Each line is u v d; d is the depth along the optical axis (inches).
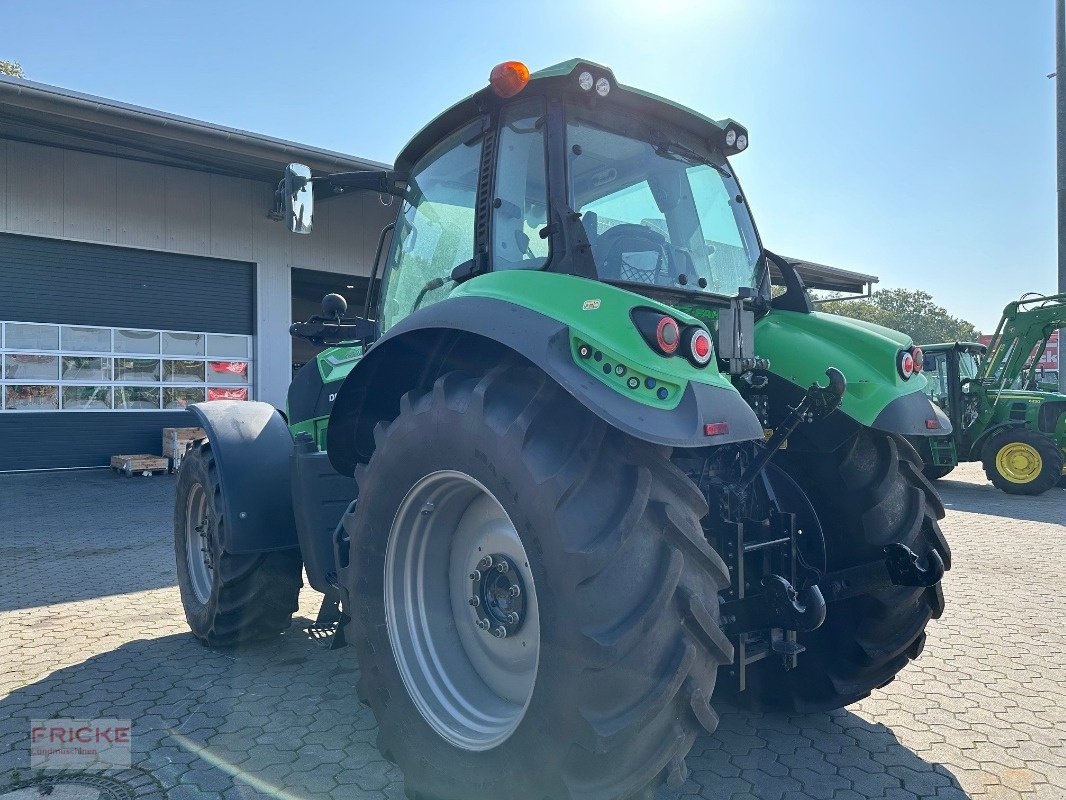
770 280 120.0
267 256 556.1
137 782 95.3
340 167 502.0
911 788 93.4
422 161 121.6
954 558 234.8
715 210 113.8
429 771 84.7
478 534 91.0
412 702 88.7
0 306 460.4
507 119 99.1
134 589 195.9
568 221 89.0
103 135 459.2
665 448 76.4
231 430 140.3
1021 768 98.7
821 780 95.3
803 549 104.7
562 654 68.4
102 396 497.4
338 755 102.6
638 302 74.7
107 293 497.4
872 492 102.8
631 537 69.9
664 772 72.6
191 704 119.7
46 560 231.6
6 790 93.4
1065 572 214.8
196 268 531.5
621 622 67.8
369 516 92.3
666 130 108.5
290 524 137.6
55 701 121.0
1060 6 575.8
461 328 81.4
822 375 103.0
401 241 126.6
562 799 69.6
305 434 134.3
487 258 99.2
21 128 448.5
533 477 71.2
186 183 520.1
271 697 122.6
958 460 437.1
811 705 110.0
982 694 124.3
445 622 93.4
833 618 106.9
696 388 72.0
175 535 161.9
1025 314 429.4
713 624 71.1
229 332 546.3
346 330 133.6
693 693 70.3
